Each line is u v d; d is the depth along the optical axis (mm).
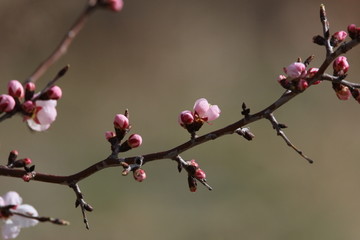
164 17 18672
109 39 17688
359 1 20406
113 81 16859
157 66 17766
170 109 16281
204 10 19266
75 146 13383
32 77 3352
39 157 12508
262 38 19109
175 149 3514
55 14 16203
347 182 13602
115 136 3535
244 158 13453
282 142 14305
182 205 11797
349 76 18422
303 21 19500
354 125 15750
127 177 12031
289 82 3400
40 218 3084
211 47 18562
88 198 11438
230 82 17438
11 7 15547
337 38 3480
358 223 12469
